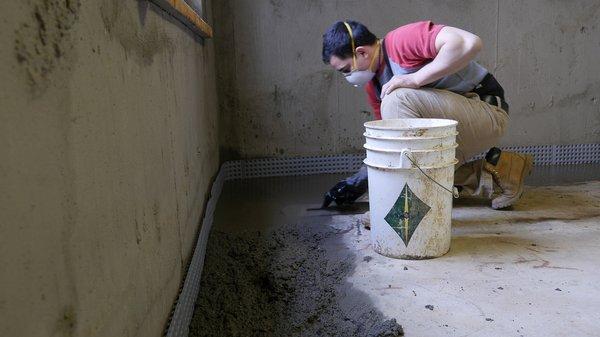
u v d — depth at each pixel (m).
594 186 3.13
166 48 1.64
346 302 1.73
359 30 2.30
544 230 2.32
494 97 2.54
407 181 1.95
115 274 0.96
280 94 3.82
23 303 0.61
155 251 1.30
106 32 0.97
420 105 2.32
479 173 2.61
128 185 1.08
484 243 2.18
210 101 3.24
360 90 3.87
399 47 2.26
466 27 3.82
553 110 3.99
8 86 0.60
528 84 3.94
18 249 0.60
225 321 1.66
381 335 1.47
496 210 2.65
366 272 1.94
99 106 0.91
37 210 0.66
